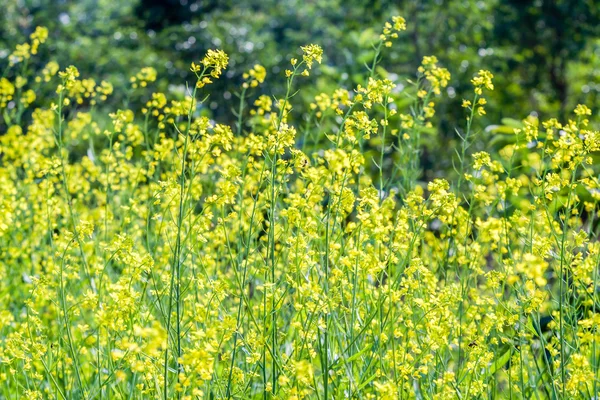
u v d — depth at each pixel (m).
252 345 3.66
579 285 4.11
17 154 6.50
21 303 5.30
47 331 4.80
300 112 14.65
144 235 5.89
